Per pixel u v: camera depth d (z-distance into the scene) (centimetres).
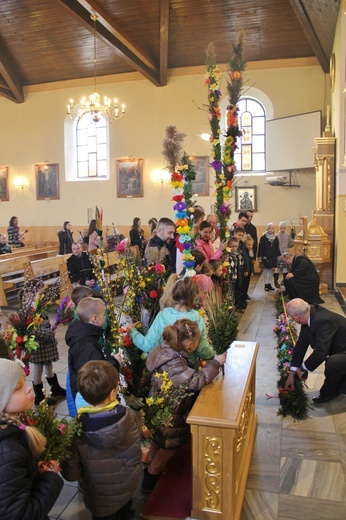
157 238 380
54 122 1428
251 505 276
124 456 223
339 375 404
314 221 950
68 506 275
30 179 1469
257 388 449
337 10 908
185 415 280
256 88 1238
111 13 1051
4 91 1396
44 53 1287
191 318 291
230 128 395
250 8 1049
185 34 1162
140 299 323
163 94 1310
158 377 268
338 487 292
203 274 371
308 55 1194
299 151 1162
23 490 165
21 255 1050
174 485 284
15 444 167
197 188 1285
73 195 1427
